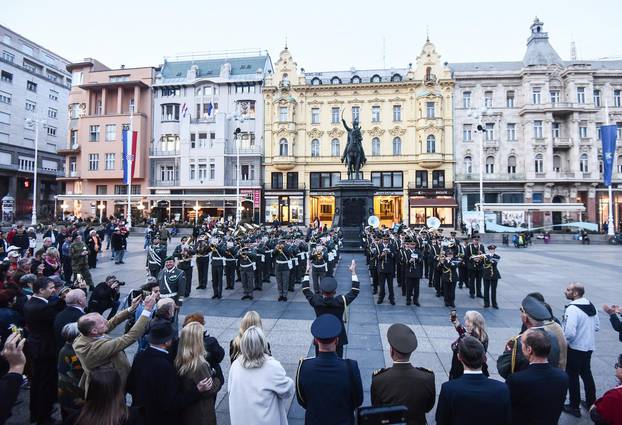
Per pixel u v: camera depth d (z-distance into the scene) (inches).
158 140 2198.6
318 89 2098.9
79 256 511.5
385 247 490.0
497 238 1560.0
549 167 1948.8
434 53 2048.5
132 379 152.9
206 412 159.9
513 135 2026.3
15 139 2381.9
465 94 2048.5
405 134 2057.1
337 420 136.1
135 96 2193.7
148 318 180.5
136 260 840.9
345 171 2076.8
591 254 1123.3
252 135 2151.8
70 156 2283.5
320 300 239.1
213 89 2188.7
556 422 140.9
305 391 140.8
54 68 2755.9
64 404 175.6
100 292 265.9
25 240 603.8
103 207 2153.1
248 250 518.6
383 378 142.9
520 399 143.4
